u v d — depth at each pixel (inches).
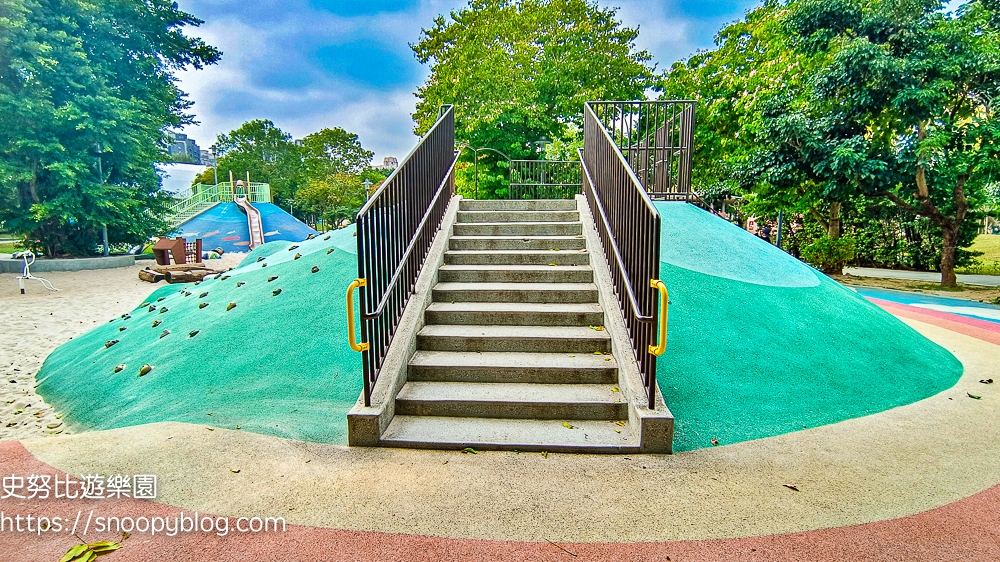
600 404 140.9
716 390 161.2
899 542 90.3
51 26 658.8
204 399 166.7
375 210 146.6
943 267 526.9
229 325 219.5
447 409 143.7
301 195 1829.5
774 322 205.0
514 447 127.3
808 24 499.8
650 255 132.3
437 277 206.2
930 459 123.0
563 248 231.5
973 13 468.8
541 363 157.6
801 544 89.8
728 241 269.7
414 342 167.2
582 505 102.7
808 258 632.4
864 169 454.9
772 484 111.0
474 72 776.9
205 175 2415.1
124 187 778.2
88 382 209.3
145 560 85.2
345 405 157.1
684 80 797.2
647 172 326.6
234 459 122.9
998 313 356.2
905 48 443.8
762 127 538.9
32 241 776.3
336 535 92.7
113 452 126.5
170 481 112.2
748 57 706.8
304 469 118.2
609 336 166.6
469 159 788.0
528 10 899.4
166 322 251.6
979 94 447.5
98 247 827.4
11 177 636.7
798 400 158.7
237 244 1090.1
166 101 876.0
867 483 111.3
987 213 650.2
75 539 91.0
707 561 85.5
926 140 437.1
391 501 104.2
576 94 843.4
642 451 126.0
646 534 93.0
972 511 100.1
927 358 201.3
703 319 199.3
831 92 476.4
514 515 99.3
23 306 434.3
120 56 746.8
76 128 679.1
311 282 244.1
